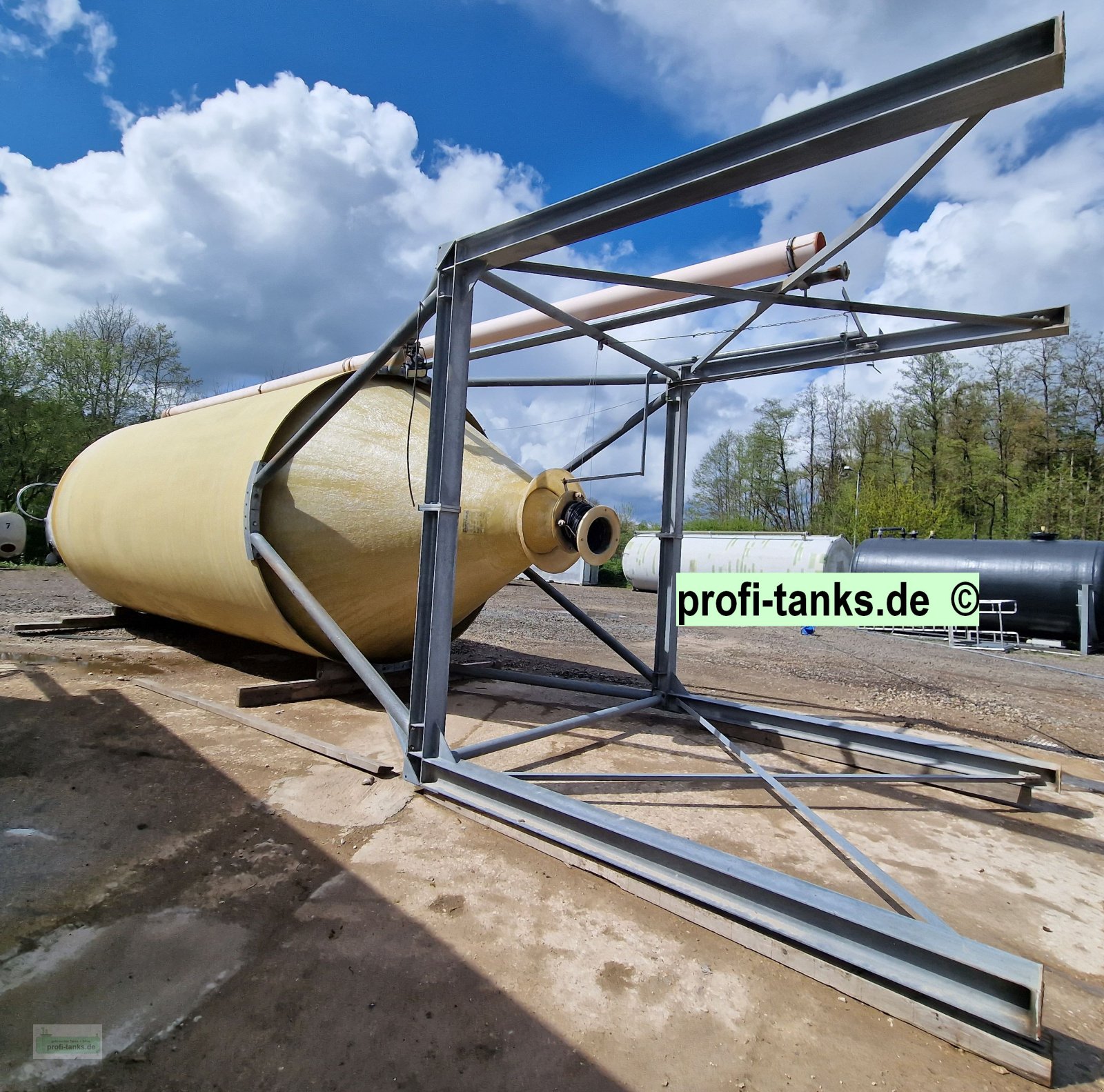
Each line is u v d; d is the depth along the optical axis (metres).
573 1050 1.83
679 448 5.22
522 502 3.99
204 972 2.05
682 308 4.02
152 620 8.30
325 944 2.22
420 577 3.54
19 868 2.57
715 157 2.54
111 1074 1.66
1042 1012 2.05
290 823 3.07
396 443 4.84
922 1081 1.80
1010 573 13.54
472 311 3.48
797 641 12.28
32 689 5.07
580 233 2.98
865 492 31.80
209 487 5.12
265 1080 1.67
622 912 2.52
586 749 4.43
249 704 4.81
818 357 4.46
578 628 11.48
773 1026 1.97
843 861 3.04
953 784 3.91
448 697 5.57
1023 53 1.98
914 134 2.23
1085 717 6.61
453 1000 2.00
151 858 2.70
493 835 3.07
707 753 4.47
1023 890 2.89
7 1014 1.83
